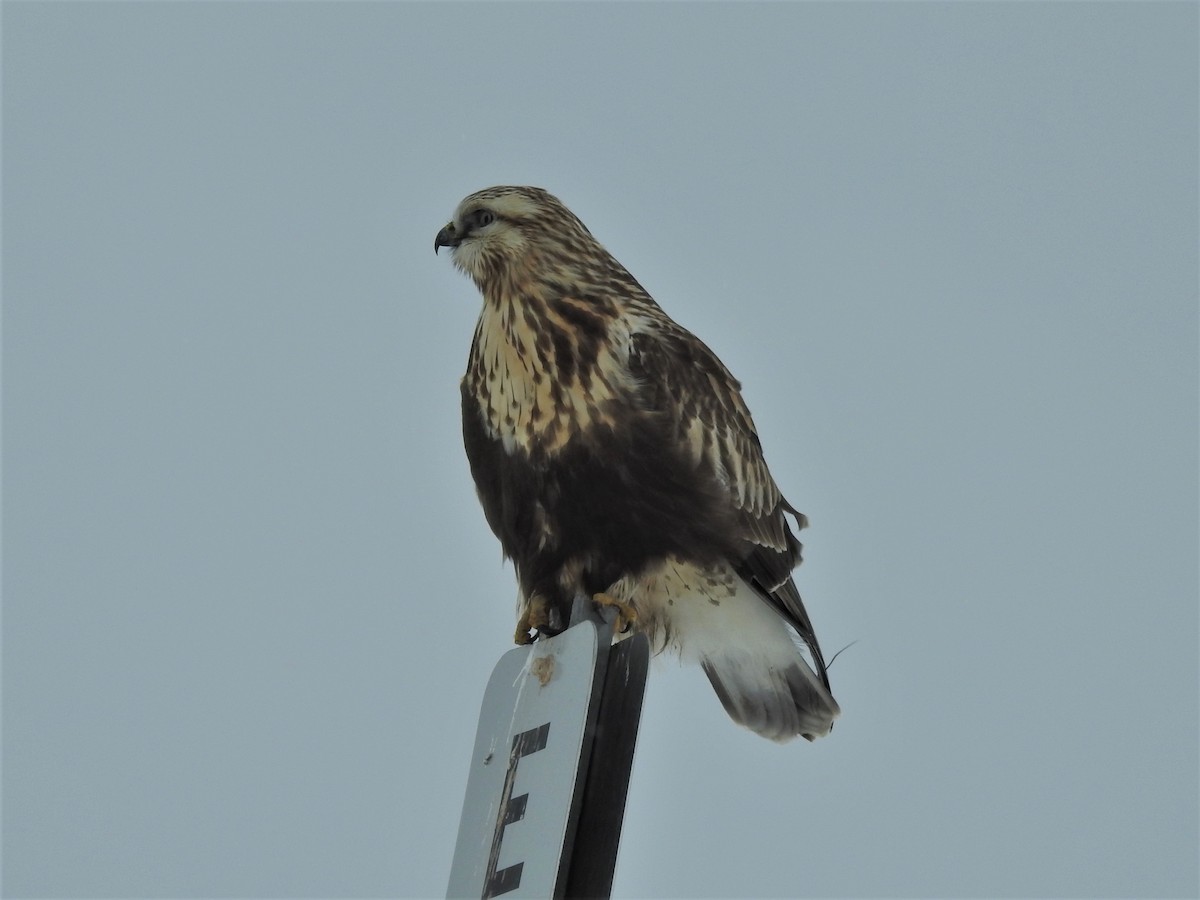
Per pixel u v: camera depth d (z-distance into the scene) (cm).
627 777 673
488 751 717
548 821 664
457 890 680
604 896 649
